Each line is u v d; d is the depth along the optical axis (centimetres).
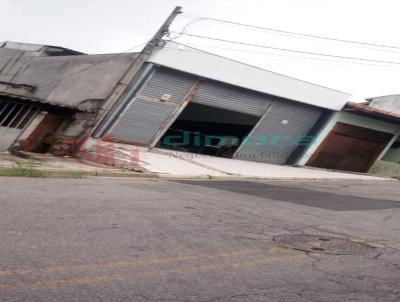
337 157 2911
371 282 537
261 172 2077
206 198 1136
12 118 2078
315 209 1139
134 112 2036
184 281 483
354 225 938
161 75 2016
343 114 2709
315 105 2547
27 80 2573
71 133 1972
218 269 539
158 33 1923
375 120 2850
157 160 1845
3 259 484
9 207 735
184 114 2777
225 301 435
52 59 2569
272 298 456
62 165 1495
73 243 576
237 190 1399
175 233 700
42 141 1975
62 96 2214
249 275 527
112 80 2036
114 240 614
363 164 3095
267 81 2306
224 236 719
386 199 1572
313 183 1981
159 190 1191
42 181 1095
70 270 476
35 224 646
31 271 459
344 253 676
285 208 1105
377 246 744
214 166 1989
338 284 520
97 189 1066
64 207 792
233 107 2336
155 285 461
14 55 2853
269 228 826
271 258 612
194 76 2094
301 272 558
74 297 407
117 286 447
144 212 841
